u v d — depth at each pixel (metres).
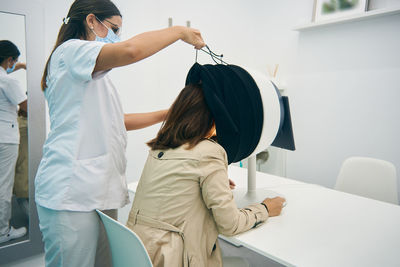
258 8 3.23
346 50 2.60
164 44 0.98
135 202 1.05
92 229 1.03
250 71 1.09
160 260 0.90
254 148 1.08
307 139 2.96
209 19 2.88
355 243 0.95
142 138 2.69
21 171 1.88
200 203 0.97
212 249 1.00
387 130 2.44
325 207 1.26
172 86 2.79
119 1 2.34
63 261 1.01
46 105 2.05
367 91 2.52
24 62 1.81
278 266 1.93
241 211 1.04
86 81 0.98
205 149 0.95
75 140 1.00
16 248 1.89
